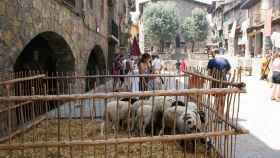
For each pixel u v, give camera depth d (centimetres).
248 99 1175
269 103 1088
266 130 732
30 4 773
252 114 904
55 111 851
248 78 2155
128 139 448
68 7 1066
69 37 1085
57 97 420
